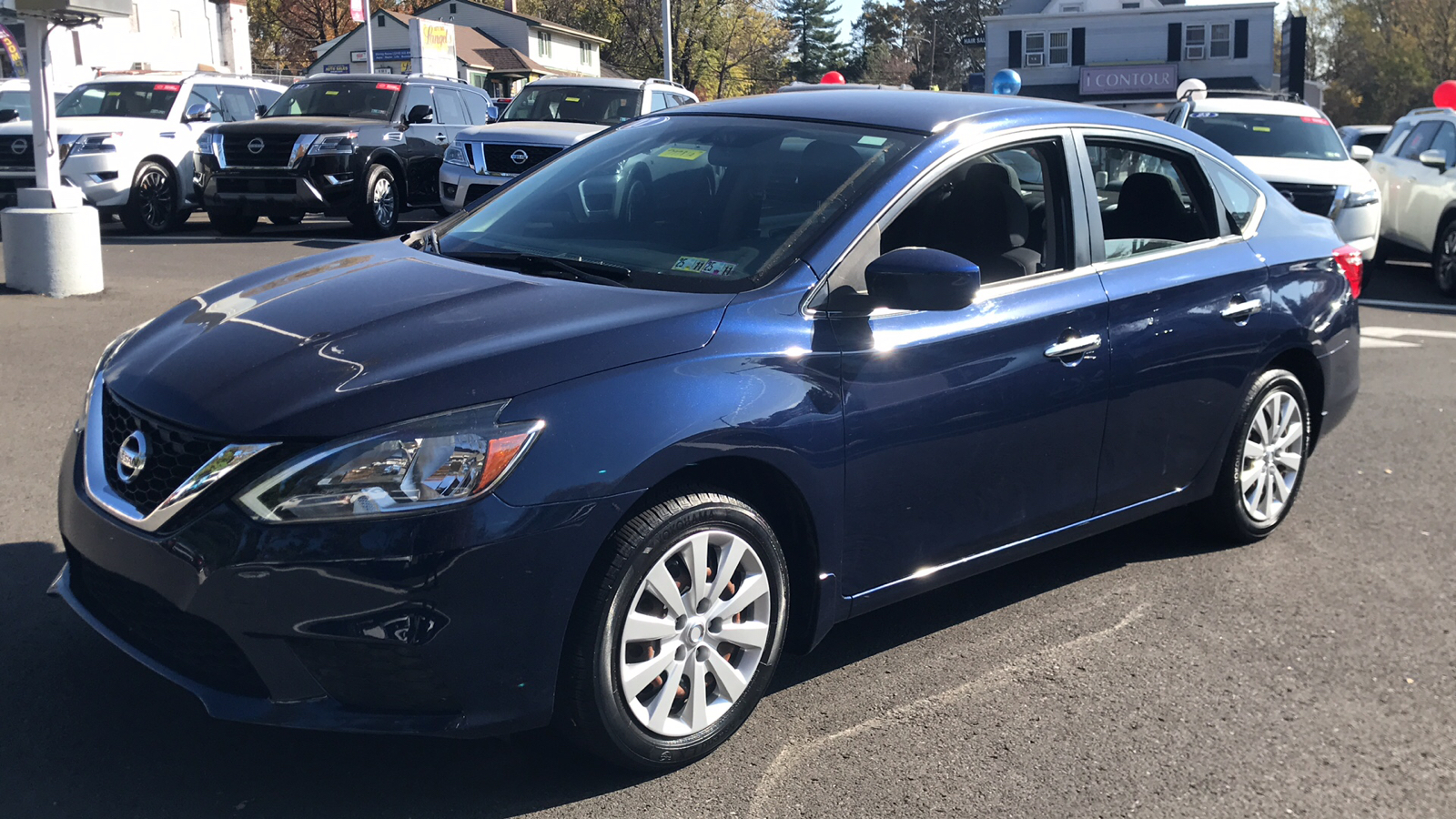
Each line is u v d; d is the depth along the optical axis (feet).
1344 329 16.65
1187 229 14.98
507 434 9.06
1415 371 28.22
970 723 11.31
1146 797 10.15
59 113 49.67
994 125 12.94
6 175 45.73
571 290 10.84
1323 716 11.65
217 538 8.86
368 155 47.67
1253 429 15.70
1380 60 194.39
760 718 11.32
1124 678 12.32
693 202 12.33
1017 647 13.01
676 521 9.80
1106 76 175.11
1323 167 39.29
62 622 12.48
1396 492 18.86
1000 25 178.91
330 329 10.19
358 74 51.98
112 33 134.51
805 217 11.60
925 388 11.43
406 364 9.42
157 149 47.80
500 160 43.91
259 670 8.95
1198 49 173.68
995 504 12.46
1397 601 14.52
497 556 8.92
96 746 10.23
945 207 12.40
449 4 224.53
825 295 10.99
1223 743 11.09
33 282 31.55
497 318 10.19
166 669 9.50
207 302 11.72
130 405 9.91
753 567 10.50
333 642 8.83
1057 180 13.34
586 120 46.88
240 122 47.19
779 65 247.29
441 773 10.12
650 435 9.52
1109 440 13.52
